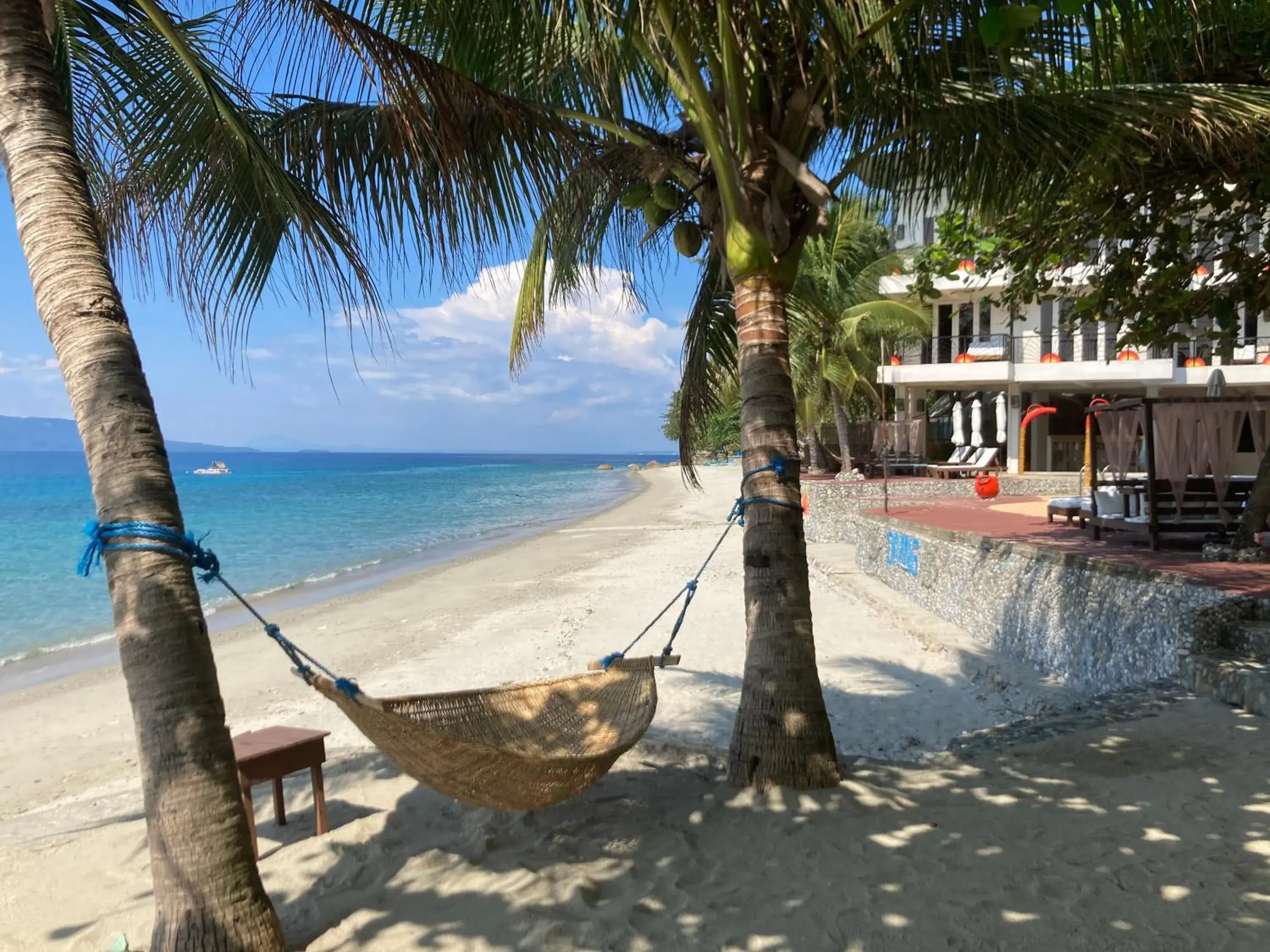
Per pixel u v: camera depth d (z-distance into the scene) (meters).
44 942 3.43
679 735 6.25
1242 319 22.91
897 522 11.85
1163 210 6.99
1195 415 8.23
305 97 4.14
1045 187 5.34
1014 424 23.19
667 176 5.10
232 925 2.77
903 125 4.83
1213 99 4.65
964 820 3.99
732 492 43.66
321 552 22.77
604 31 3.85
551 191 4.93
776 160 4.41
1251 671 5.24
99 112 4.20
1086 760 4.66
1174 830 3.73
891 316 21.53
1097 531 9.20
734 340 6.58
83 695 9.02
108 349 2.79
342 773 5.48
